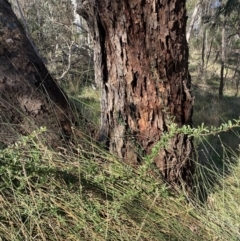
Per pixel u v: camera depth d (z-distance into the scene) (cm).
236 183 246
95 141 221
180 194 210
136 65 206
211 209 219
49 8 749
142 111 212
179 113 215
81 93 460
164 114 212
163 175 219
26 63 230
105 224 175
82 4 210
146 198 195
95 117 272
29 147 188
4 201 164
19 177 165
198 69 984
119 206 176
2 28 238
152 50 203
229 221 208
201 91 752
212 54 1173
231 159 306
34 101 220
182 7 202
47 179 173
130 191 183
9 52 229
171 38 202
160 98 209
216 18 763
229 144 365
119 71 210
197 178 227
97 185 188
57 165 187
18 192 165
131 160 217
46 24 753
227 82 915
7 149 168
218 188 233
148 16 198
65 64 661
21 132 212
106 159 207
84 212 174
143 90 210
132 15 198
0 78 219
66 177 179
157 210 192
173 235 188
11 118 213
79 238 169
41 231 161
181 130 191
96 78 226
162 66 205
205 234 199
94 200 182
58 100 232
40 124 216
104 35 211
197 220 204
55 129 217
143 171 193
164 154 217
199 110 544
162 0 196
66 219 176
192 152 227
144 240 181
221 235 199
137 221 186
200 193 235
